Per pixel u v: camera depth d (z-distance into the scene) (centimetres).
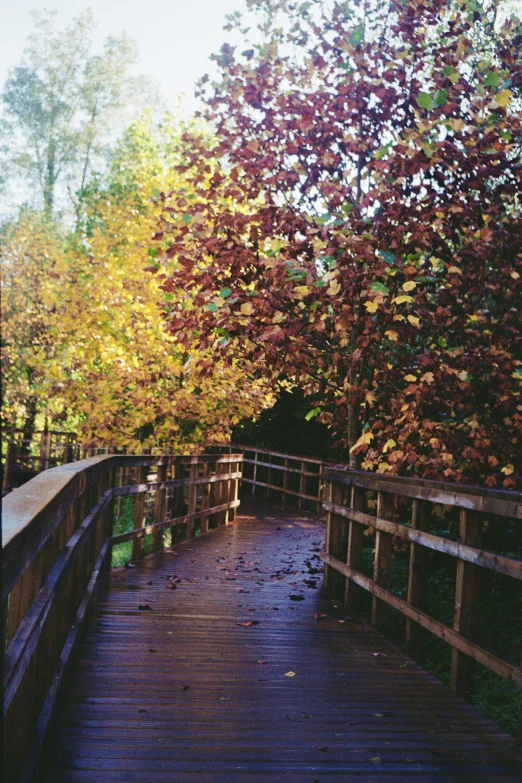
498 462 650
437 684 452
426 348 704
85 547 522
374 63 781
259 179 770
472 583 430
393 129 769
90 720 359
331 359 768
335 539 747
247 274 724
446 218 693
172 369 1194
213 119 795
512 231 691
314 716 385
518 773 321
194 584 754
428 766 325
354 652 524
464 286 696
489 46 813
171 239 1173
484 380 682
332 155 730
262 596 715
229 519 1361
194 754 327
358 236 658
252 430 2088
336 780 307
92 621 569
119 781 295
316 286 671
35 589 273
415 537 509
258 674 457
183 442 1362
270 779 305
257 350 738
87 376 1212
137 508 866
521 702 356
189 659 482
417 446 735
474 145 666
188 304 1019
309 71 779
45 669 316
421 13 751
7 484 1722
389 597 557
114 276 1198
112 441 1282
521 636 688
